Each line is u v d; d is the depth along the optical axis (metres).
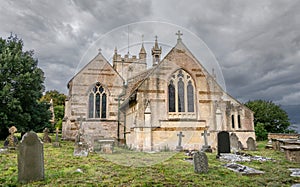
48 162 8.48
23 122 19.88
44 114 22.09
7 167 7.30
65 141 18.97
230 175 6.66
